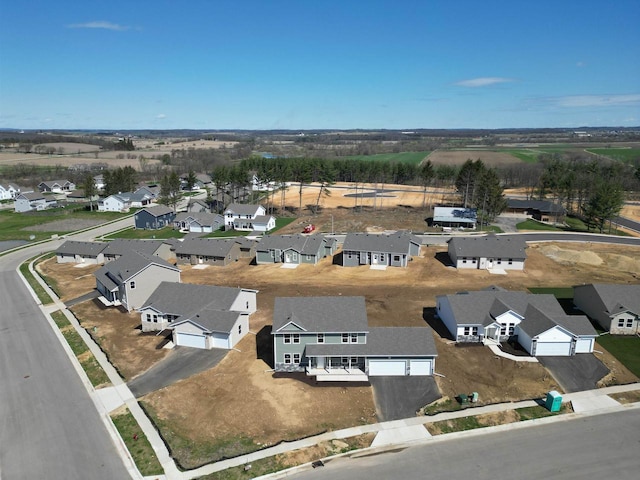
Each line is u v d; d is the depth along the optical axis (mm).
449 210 101062
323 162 166125
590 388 37219
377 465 28828
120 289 55438
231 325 43656
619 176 137625
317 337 39406
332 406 34719
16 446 30625
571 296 57188
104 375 39438
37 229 106438
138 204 136625
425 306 53969
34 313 54344
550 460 29172
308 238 75812
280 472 28219
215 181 127875
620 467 28484
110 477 27812
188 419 33344
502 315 44562
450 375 38906
